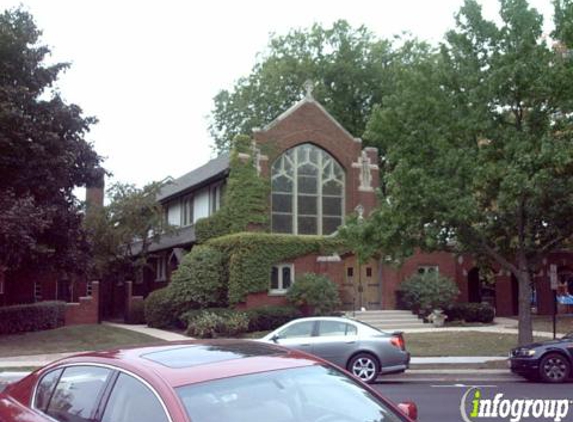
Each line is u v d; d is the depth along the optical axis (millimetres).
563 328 28266
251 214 30484
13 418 4727
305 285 27938
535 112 18125
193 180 36438
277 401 3973
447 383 15523
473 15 18812
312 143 32281
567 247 21422
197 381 3951
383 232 19062
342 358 15148
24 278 37188
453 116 18938
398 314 29781
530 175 17281
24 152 24234
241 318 26250
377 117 19344
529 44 17984
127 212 34281
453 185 18031
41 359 20797
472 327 28703
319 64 43938
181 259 33188
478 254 20375
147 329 29219
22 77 25484
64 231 25875
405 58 43562
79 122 26703
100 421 4098
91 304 31344
